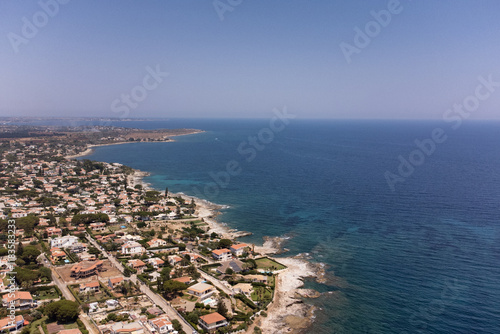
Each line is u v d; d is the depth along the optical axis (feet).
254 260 500.74
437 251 512.63
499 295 395.96
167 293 404.16
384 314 372.17
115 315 347.97
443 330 341.41
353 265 483.51
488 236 561.43
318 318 367.86
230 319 356.18
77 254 516.73
